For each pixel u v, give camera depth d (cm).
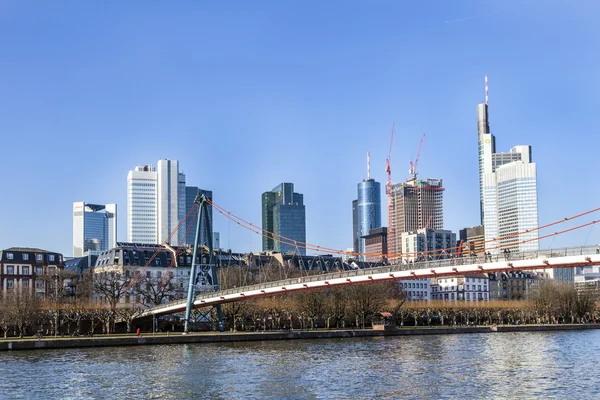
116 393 10656
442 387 10944
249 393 10562
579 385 11094
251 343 19025
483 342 19450
